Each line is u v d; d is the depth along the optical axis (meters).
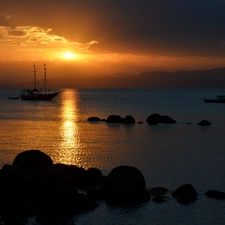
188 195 26.30
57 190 25.27
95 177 28.78
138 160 39.03
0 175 25.31
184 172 33.69
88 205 24.52
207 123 77.19
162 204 25.31
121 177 26.09
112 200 25.50
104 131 66.06
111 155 41.81
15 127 72.50
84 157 40.56
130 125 76.81
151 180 30.86
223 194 26.66
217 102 177.12
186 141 53.84
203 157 41.06
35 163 28.94
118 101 197.75
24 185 25.17
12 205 24.05
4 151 44.12
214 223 22.72
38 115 102.88
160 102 185.12
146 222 22.62
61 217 22.89
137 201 25.47
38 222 22.12
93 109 130.62
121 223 22.50
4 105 151.50
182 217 23.47
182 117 97.50
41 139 55.09
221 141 53.91
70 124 78.75
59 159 39.38
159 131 66.38
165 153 43.44
